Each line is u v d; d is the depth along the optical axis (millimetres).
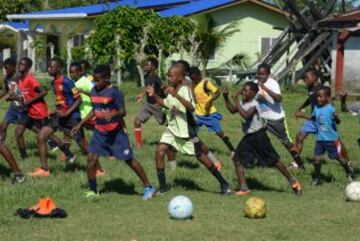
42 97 20328
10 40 89500
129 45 54469
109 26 54969
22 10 95938
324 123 18984
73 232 13461
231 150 22844
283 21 71125
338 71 53531
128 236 13258
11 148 23688
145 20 55500
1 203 15555
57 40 83250
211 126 22516
